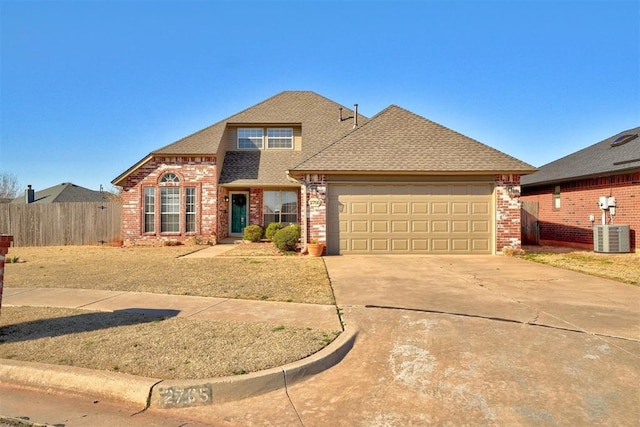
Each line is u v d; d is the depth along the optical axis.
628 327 5.76
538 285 8.62
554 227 18.28
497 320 6.08
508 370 4.55
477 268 10.91
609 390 4.13
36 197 28.62
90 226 19.09
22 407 3.94
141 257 13.91
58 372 4.36
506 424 3.60
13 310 6.81
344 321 6.08
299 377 4.45
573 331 5.61
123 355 4.78
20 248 17.61
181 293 8.02
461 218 13.91
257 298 7.57
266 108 22.64
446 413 3.79
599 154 17.70
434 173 13.66
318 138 20.22
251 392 4.16
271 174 19.77
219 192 19.20
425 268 10.95
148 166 18.62
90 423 3.64
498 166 13.61
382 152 14.15
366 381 4.41
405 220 13.90
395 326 5.88
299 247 15.18
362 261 12.36
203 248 16.75
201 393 4.03
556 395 4.05
